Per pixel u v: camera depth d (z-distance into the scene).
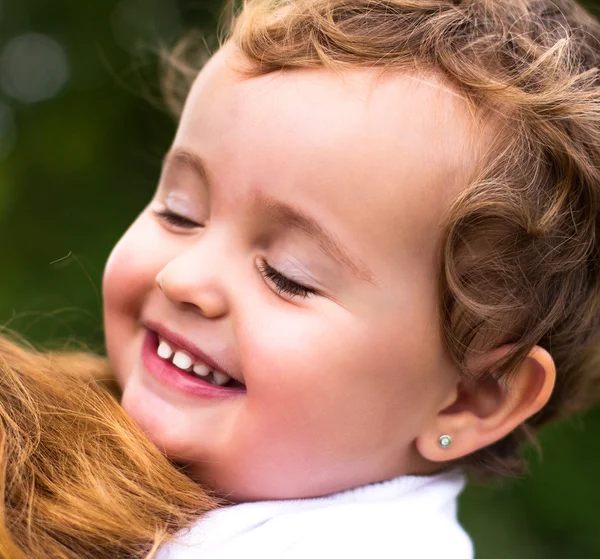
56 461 1.09
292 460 1.15
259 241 1.12
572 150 1.21
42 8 3.08
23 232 2.90
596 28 1.45
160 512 1.09
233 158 1.12
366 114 1.10
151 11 2.99
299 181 1.08
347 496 1.22
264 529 1.14
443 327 1.17
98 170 2.97
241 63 1.17
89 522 1.03
